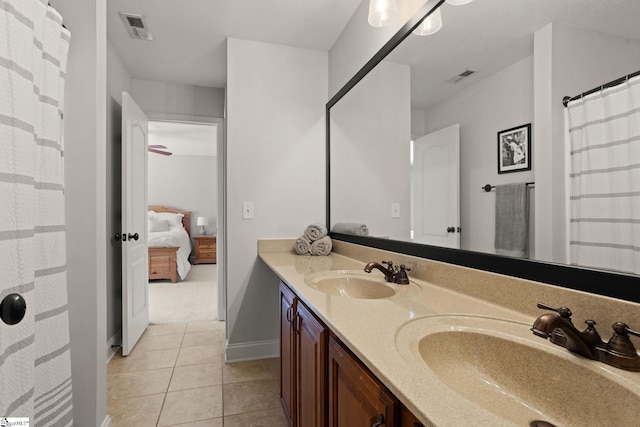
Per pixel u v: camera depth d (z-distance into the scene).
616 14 0.72
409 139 1.54
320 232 2.37
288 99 2.52
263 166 2.47
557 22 0.85
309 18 2.19
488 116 1.09
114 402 1.84
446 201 1.31
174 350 2.57
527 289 0.93
